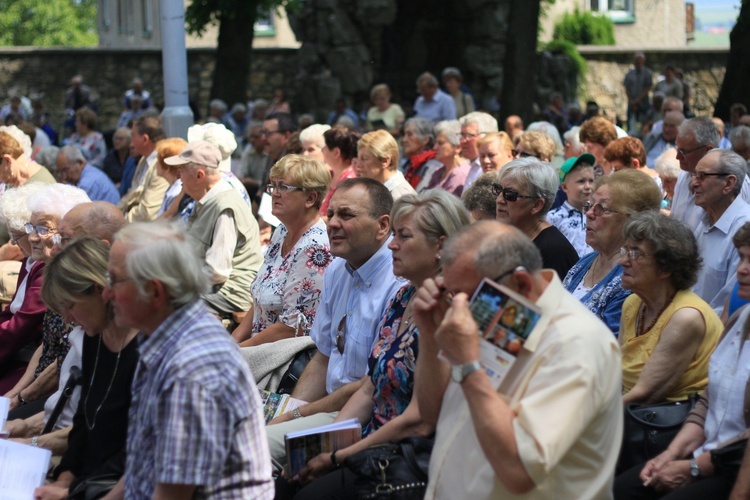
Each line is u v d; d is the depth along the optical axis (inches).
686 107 848.9
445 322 123.6
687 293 175.9
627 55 1035.9
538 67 987.9
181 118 421.1
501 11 884.6
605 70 1035.9
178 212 297.0
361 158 293.1
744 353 160.6
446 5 900.0
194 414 126.8
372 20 869.8
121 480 154.9
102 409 165.0
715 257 230.2
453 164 355.3
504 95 682.8
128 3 1411.2
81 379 175.2
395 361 167.9
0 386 232.1
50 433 183.5
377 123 681.0
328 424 181.2
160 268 132.3
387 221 191.5
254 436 133.8
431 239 166.1
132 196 368.2
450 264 130.5
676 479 156.3
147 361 132.4
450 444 134.1
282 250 234.4
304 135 356.5
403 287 177.5
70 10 2309.3
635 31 1357.0
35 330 231.5
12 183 333.4
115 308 136.8
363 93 889.5
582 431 124.0
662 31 1357.0
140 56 1106.7
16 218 238.4
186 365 128.6
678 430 165.6
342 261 201.3
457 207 167.5
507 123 489.1
